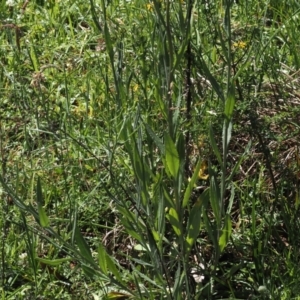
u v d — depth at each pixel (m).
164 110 2.76
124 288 2.84
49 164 3.73
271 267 3.20
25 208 2.75
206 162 3.50
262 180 3.52
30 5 5.32
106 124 3.88
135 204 2.97
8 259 3.36
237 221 3.50
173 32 3.33
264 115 3.59
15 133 4.06
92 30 4.91
